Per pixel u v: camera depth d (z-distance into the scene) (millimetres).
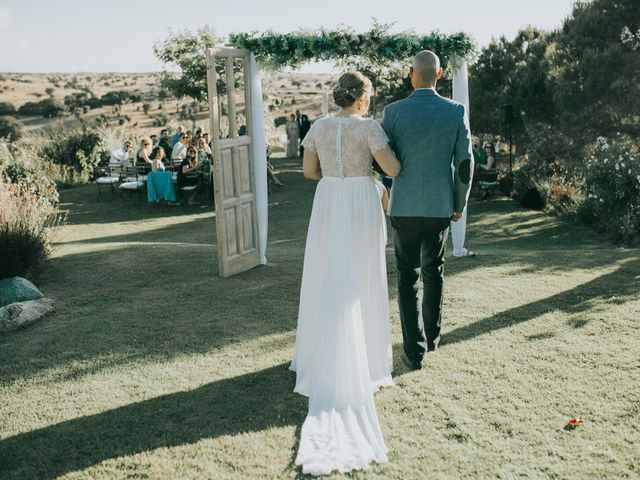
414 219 3793
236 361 4148
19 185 8180
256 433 3160
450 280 6066
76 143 19375
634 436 2984
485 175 15070
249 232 6805
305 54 6410
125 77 176625
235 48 6355
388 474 2748
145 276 6547
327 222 3635
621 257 6914
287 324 4902
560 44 15031
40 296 5785
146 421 3322
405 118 3734
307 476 2756
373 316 3678
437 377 3748
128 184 14727
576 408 3283
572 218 12461
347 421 3191
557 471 2715
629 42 14258
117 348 4461
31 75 178250
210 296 5746
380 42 6395
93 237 11242
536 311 4930
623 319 4621
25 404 3594
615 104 13812
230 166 6438
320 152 3619
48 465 2914
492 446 2947
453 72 6832
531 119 16141
